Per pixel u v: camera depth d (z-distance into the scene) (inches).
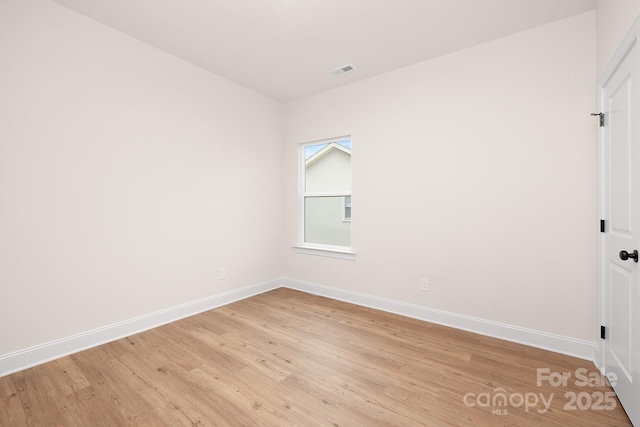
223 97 132.0
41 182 82.5
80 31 89.2
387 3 82.9
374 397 67.9
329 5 84.1
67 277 87.7
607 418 61.1
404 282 120.3
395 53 109.7
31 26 80.2
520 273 95.6
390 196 123.6
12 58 77.2
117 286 98.7
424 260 115.0
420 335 101.3
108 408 63.8
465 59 105.2
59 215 86.0
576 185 86.7
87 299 91.8
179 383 73.0
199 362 83.0
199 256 123.7
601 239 78.2
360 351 89.8
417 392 69.8
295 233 159.6
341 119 139.2
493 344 94.5
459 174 106.7
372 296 129.3
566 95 87.8
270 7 85.2
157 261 109.5
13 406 64.4
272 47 107.0
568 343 87.6
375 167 128.0
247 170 143.7
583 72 85.4
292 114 158.6
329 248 146.4
